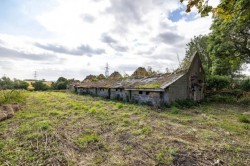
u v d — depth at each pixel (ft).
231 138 25.02
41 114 37.76
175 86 54.95
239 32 58.39
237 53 65.00
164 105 51.34
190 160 17.69
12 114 36.17
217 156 18.74
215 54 67.87
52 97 76.02
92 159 18.51
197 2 15.98
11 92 56.08
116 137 24.43
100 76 125.39
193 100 62.75
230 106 58.44
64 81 181.57
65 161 17.88
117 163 17.47
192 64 63.46
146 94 56.44
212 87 82.89
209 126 31.37
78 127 28.58
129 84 67.46
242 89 88.43
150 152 19.65
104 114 37.76
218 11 16.57
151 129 27.30
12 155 18.93
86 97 80.74
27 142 22.15
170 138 23.35
